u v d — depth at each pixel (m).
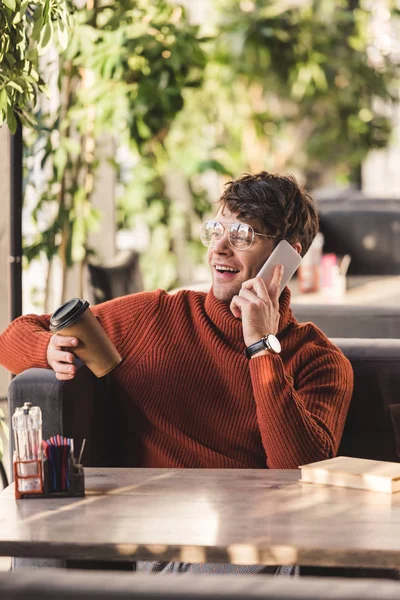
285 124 8.50
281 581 0.96
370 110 8.46
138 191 5.75
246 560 1.52
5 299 3.11
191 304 2.54
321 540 1.54
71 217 4.21
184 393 2.45
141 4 4.35
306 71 7.61
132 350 2.51
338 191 6.89
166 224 6.05
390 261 5.50
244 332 2.30
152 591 0.94
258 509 1.71
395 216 5.53
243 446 2.41
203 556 1.52
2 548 1.55
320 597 0.92
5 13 2.28
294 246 2.48
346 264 5.04
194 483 1.90
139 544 1.53
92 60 4.06
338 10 7.80
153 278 6.15
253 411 2.41
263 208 2.39
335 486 1.87
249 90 7.91
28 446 1.79
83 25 4.04
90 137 4.38
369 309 4.04
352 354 2.61
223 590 0.94
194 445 2.43
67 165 4.26
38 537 1.56
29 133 3.99
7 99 2.31
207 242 2.47
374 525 1.62
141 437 2.49
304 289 4.55
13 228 2.96
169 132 6.07
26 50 2.43
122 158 5.91
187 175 6.25
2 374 3.14
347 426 2.59
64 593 0.95
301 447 2.24
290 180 2.49
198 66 4.46
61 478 1.80
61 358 2.30
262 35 7.18
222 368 2.43
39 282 4.75
